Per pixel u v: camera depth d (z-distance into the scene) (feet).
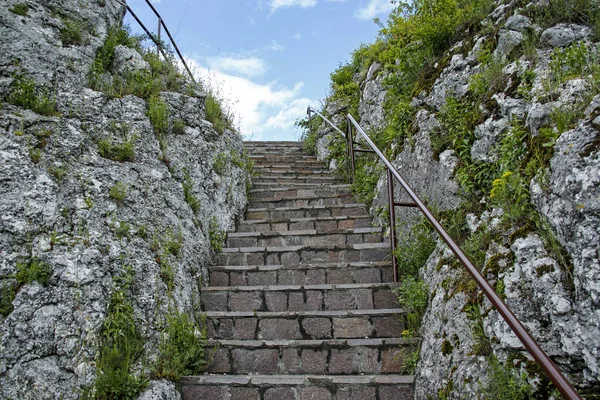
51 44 15.02
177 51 22.82
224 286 13.92
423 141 14.98
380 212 17.19
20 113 12.12
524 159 9.71
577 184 7.47
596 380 6.75
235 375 10.84
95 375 9.17
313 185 21.72
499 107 11.93
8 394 8.36
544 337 7.61
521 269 8.32
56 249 10.12
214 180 17.13
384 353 10.96
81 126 13.30
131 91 16.37
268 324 12.15
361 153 23.24
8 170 10.57
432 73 17.15
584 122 8.03
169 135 16.19
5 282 9.27
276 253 15.30
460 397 8.35
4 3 14.56
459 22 18.07
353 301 12.92
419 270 12.77
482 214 10.92
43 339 9.05
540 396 7.12
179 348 10.81
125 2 21.39
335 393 10.06
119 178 12.74
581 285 7.07
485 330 8.51
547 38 12.00
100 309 9.89
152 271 11.46
